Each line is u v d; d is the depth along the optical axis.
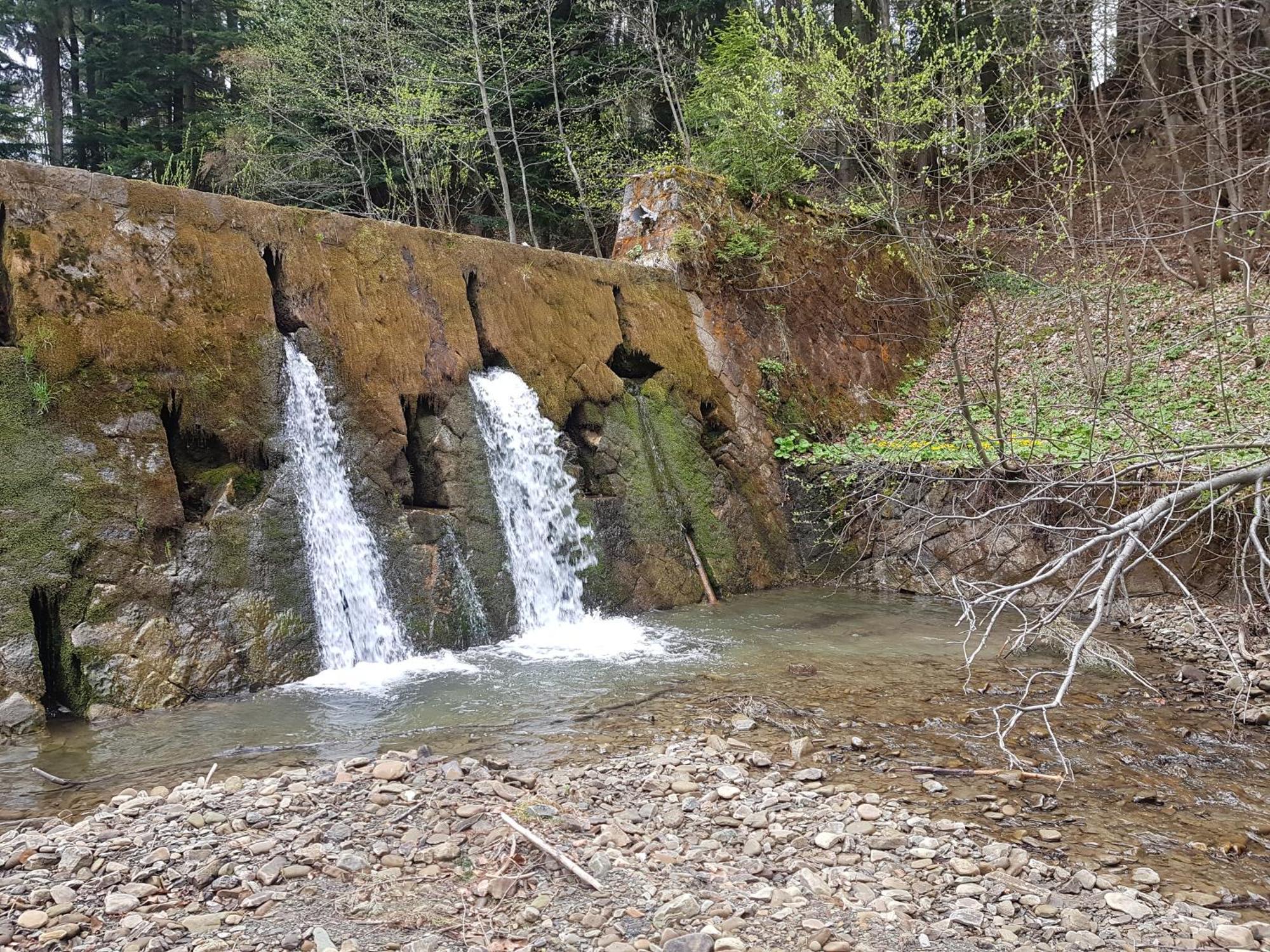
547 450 10.00
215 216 7.73
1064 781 5.45
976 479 9.21
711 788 5.16
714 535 11.36
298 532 7.60
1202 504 8.95
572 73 20.33
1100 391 8.97
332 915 3.68
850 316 14.98
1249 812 5.05
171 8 25.88
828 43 16.88
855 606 10.58
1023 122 15.65
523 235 21.58
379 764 5.18
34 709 5.98
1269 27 12.80
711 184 13.51
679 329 12.17
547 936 3.57
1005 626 9.49
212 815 4.54
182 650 6.72
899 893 3.99
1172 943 3.67
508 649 8.52
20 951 3.36
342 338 8.41
